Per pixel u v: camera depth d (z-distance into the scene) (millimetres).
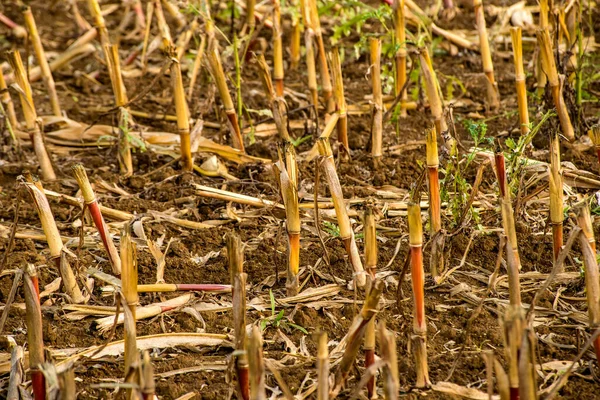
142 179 6320
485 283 4820
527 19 8883
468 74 8164
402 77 6949
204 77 8070
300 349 4328
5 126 6871
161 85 8258
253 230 5520
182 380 4129
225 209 5781
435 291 4777
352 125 7145
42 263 5168
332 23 9391
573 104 6500
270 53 8914
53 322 4617
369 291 3607
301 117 7445
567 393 3904
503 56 8508
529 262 4980
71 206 5934
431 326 4453
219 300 4777
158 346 4359
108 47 6223
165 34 6574
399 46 6445
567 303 4617
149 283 4941
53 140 7102
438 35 8703
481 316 4535
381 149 6367
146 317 4602
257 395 3326
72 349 4332
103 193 6184
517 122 6621
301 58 8719
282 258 5133
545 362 4129
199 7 7695
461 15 9383
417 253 3795
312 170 6246
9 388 3941
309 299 4715
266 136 7082
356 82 8188
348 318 4578
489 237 5160
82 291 4859
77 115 7621
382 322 3338
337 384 3793
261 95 7711
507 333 3344
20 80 6191
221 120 6762
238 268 3645
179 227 5602
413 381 4039
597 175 5891
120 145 6410
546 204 5531
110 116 7508
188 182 6207
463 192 5168
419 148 6664
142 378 3365
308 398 3982
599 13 8891
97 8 6863
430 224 4746
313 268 4969
